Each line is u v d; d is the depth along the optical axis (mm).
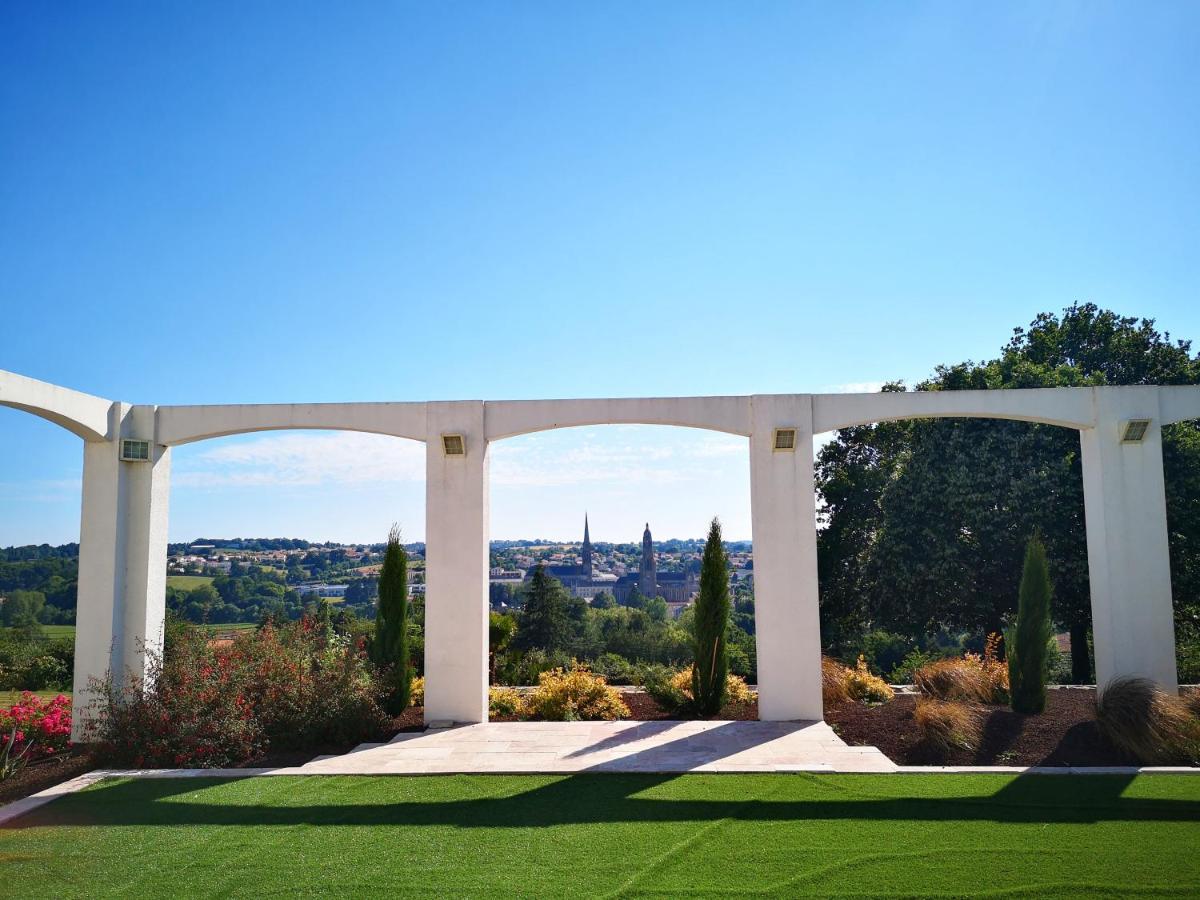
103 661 9719
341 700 9031
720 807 6473
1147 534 10078
